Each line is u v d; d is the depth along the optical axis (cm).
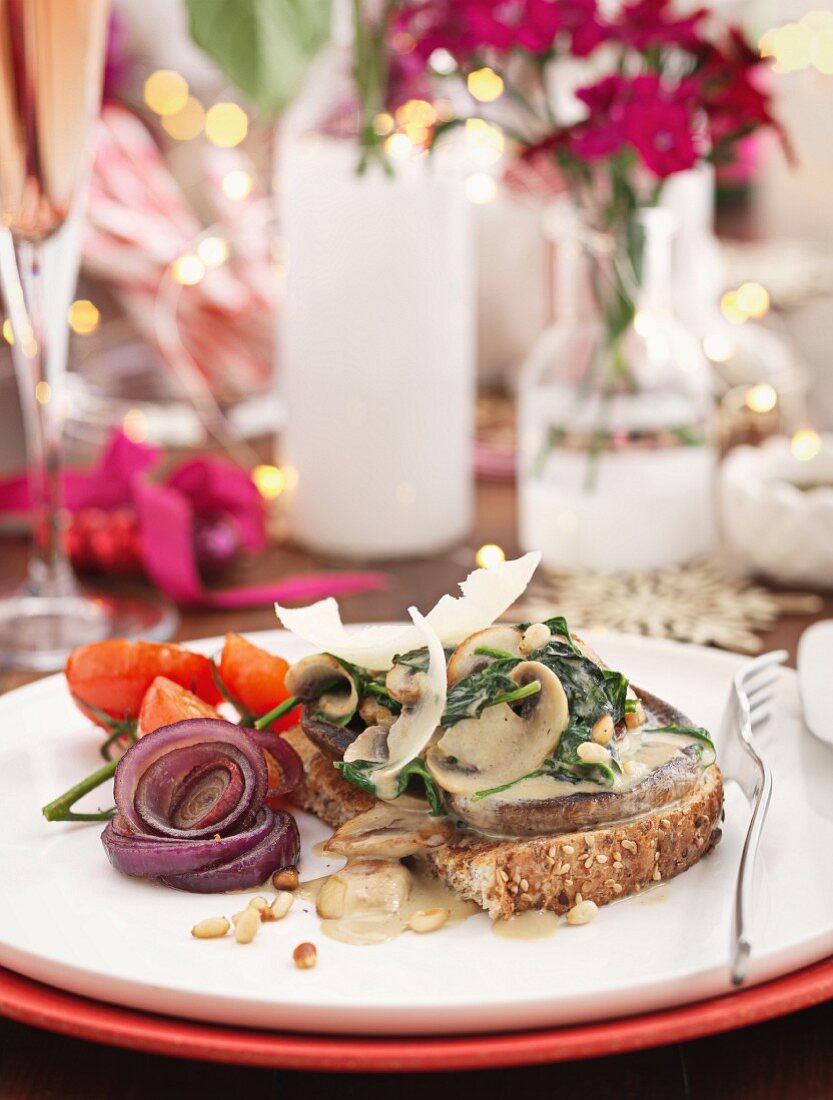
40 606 94
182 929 60
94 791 69
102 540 101
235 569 102
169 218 120
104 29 86
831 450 101
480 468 123
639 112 89
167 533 94
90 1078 57
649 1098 56
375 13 96
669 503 99
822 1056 58
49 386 93
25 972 57
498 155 112
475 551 105
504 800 62
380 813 64
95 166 117
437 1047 53
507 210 127
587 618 92
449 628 65
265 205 124
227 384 124
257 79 92
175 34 144
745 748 67
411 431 102
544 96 96
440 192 100
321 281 100
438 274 100
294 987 56
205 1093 57
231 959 58
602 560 99
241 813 64
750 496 96
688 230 123
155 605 97
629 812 62
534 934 59
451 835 63
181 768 65
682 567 100
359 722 68
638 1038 53
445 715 63
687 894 62
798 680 74
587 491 99
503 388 134
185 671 73
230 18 91
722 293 152
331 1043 54
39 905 61
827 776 69
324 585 98
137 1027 54
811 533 95
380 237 99
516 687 63
